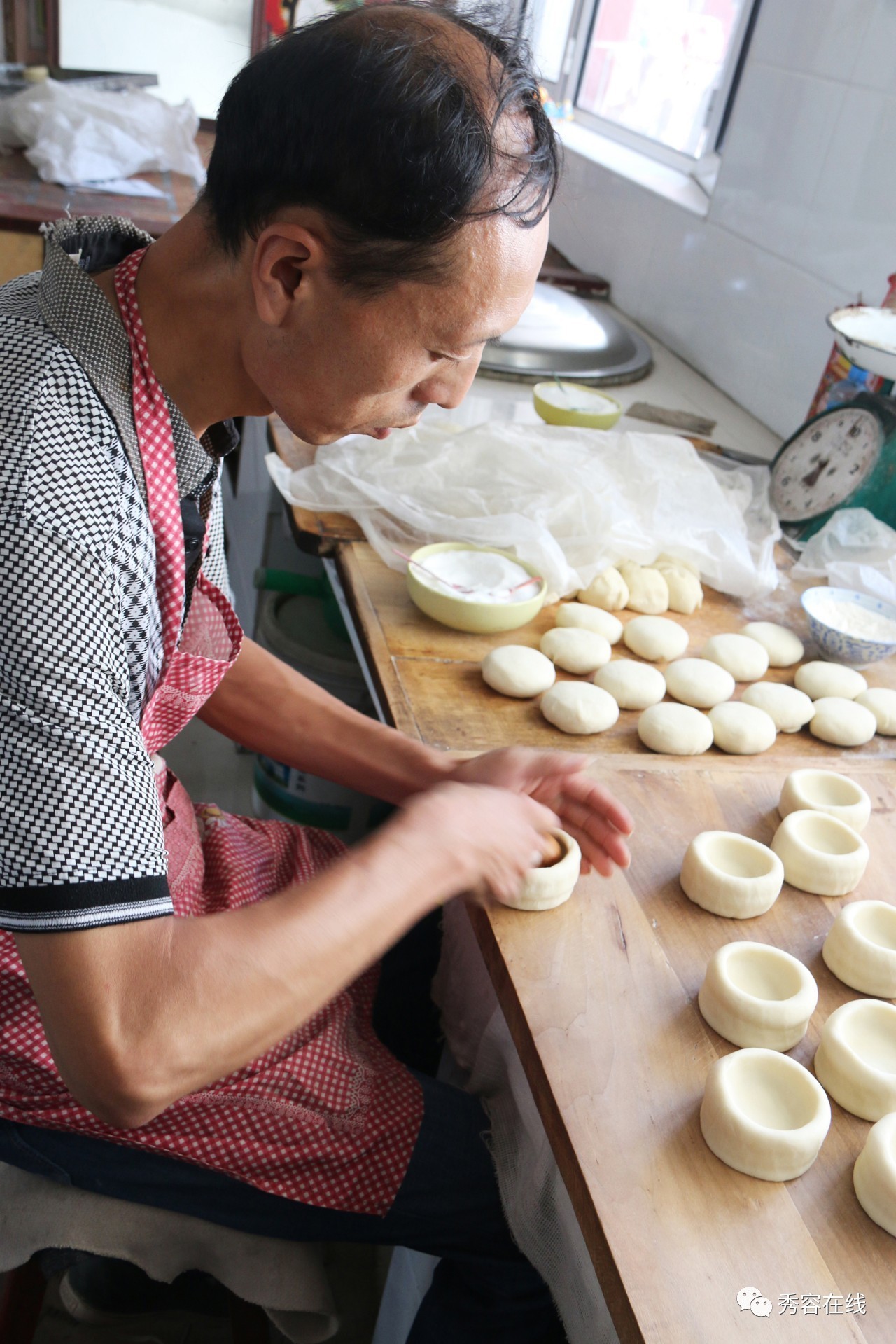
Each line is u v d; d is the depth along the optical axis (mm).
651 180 2775
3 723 692
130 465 773
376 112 630
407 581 1433
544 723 1253
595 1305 872
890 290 1754
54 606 692
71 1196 1008
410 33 666
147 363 792
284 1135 998
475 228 665
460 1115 1088
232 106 701
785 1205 738
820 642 1454
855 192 1930
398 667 1306
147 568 797
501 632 1409
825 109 2014
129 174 2912
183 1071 721
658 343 2666
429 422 1722
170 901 741
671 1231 708
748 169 2264
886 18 1847
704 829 1088
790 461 1759
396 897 799
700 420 2141
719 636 1432
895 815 1148
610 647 1426
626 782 1134
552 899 947
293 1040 1041
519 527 1491
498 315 710
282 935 755
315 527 1544
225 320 771
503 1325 1102
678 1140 771
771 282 2186
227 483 2531
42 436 707
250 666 1172
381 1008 1443
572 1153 752
